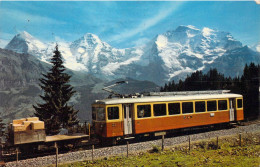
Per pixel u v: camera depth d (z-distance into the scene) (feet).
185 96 71.82
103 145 60.54
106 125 57.72
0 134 71.97
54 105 77.46
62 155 49.44
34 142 49.19
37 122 49.44
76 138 55.77
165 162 45.01
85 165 44.75
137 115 61.67
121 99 60.59
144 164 44.14
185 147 57.16
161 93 70.23
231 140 63.98
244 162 44.04
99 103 60.29
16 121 51.75
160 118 65.16
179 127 68.54
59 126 78.38
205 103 74.95
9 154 50.96
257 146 57.31
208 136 67.51
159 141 61.21
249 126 83.25
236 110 83.05
